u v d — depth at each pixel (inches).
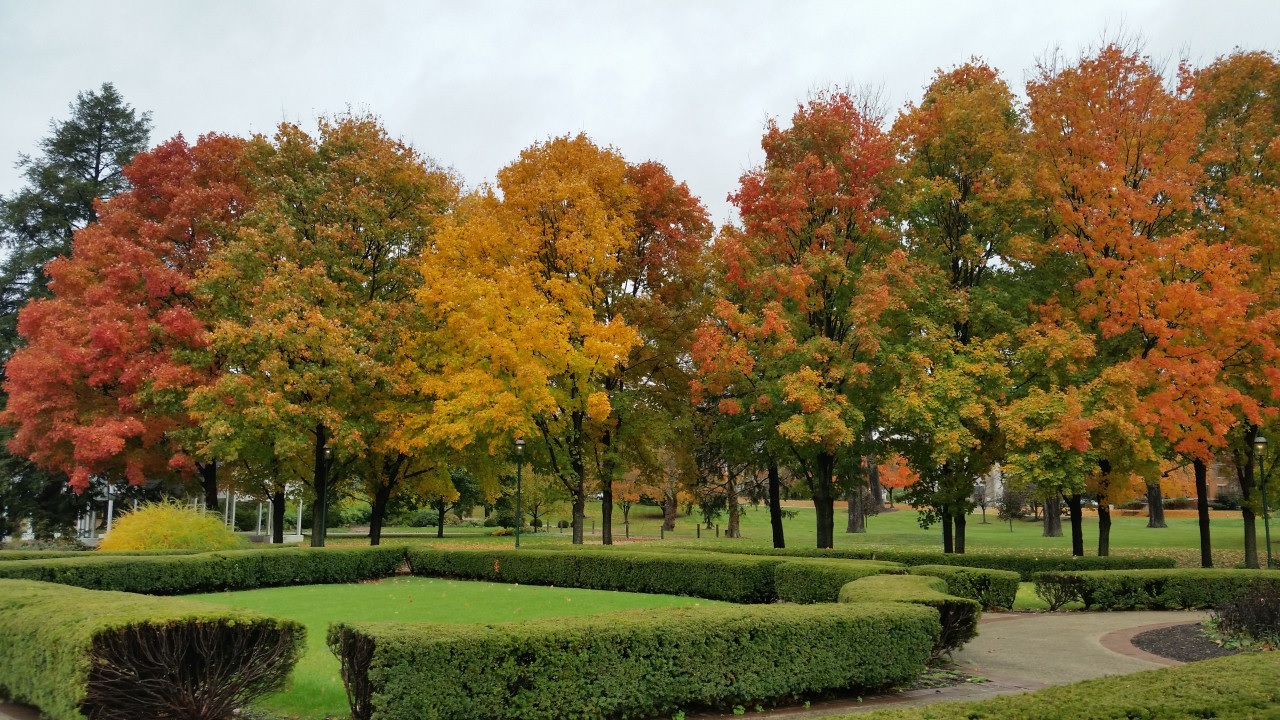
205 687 307.4
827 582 649.6
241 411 978.1
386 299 1136.8
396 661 282.7
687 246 1155.9
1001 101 1005.8
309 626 539.8
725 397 1190.9
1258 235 887.1
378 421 1055.0
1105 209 872.3
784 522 2367.1
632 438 1143.0
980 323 961.5
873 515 2400.3
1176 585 673.6
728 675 346.0
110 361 1032.2
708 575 748.0
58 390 1074.1
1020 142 1011.9
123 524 933.2
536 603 669.3
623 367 1096.2
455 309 1002.1
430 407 1056.2
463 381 961.5
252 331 952.3
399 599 700.0
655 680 331.6
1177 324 850.8
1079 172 893.2
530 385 945.5
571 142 1106.1
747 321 952.3
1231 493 2133.4
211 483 1189.7
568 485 1096.2
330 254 1060.5
